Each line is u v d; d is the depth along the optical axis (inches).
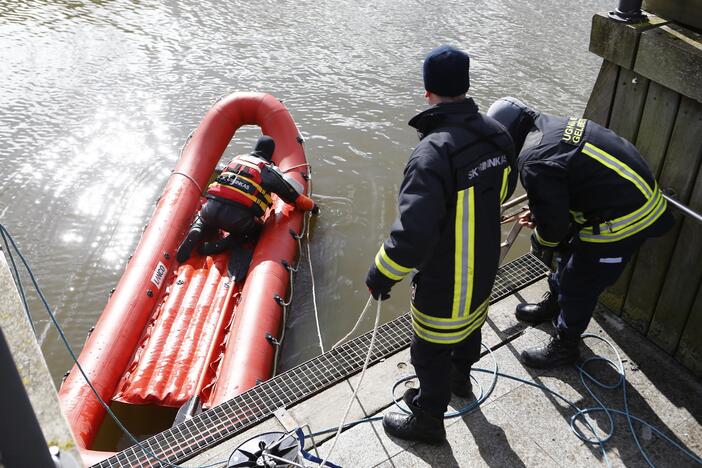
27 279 209.3
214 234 215.9
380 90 321.7
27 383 41.2
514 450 104.5
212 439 108.0
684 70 100.9
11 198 244.4
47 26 374.0
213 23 386.6
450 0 427.2
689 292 114.0
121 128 287.6
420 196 77.8
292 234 214.1
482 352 123.3
